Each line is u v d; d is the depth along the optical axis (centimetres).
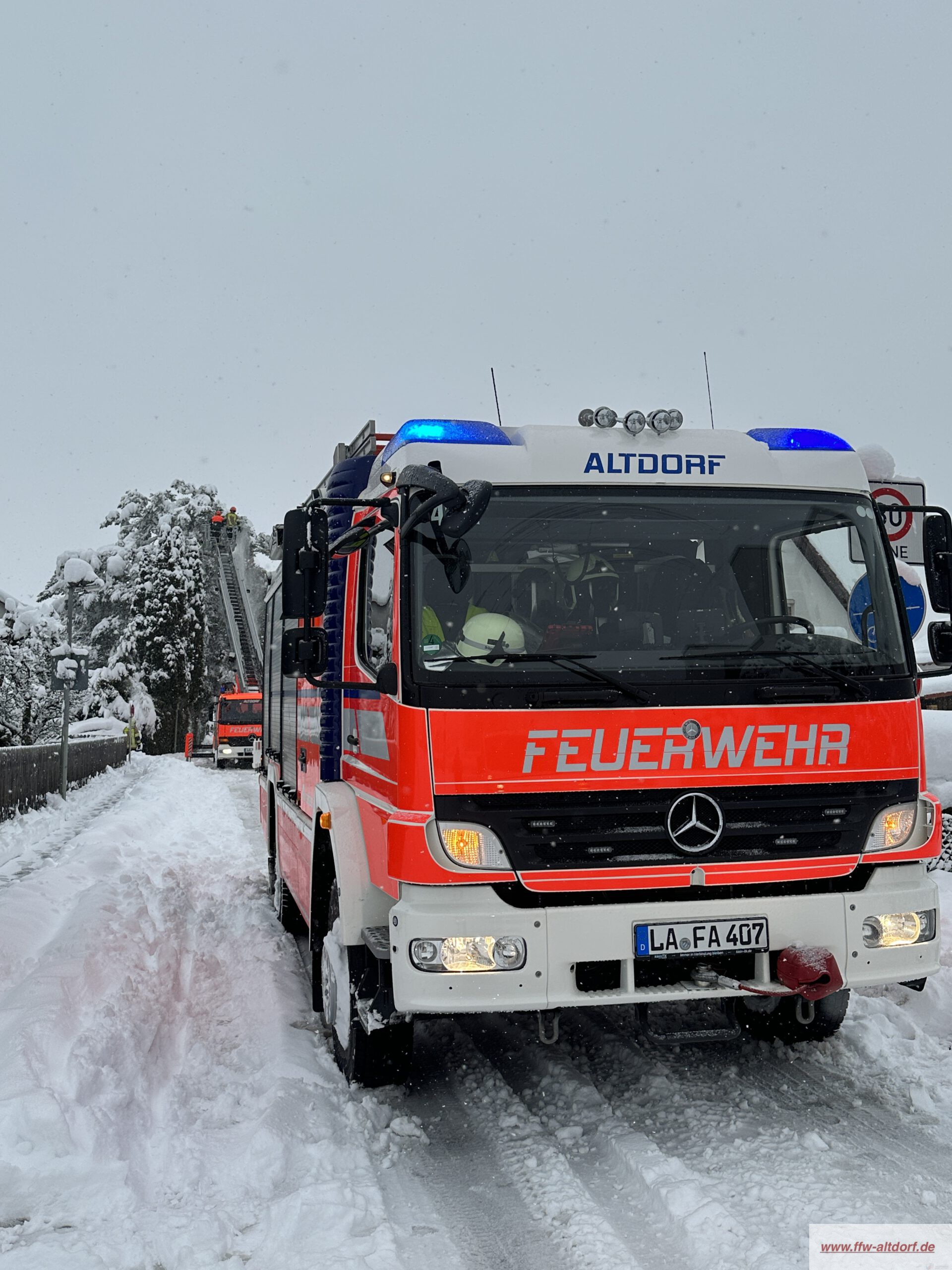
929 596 511
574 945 417
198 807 2209
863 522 498
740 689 442
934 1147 422
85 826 1692
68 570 2061
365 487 616
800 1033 545
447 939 414
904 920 451
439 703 425
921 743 470
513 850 420
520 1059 553
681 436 491
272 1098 482
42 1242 355
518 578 452
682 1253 344
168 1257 349
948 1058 527
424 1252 352
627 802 428
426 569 444
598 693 430
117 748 3419
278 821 919
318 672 497
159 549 5725
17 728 2445
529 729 425
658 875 426
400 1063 497
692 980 439
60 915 941
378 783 478
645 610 455
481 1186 407
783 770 442
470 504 428
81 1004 624
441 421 484
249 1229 372
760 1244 339
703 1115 464
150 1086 529
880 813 454
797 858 439
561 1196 389
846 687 454
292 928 882
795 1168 404
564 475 471
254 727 3694
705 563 472
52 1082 487
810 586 479
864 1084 496
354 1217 371
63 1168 411
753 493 486
